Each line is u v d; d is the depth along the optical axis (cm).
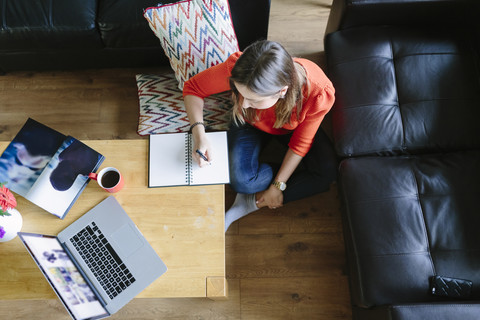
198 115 139
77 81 205
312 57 208
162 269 119
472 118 146
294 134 144
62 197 128
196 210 125
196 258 120
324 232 176
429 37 158
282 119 130
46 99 202
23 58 190
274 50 98
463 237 130
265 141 165
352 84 153
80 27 166
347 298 166
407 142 146
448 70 152
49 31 167
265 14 167
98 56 189
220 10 148
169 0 165
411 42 157
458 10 153
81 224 125
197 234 123
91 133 196
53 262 109
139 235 123
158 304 168
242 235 177
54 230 125
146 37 172
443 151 146
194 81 139
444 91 149
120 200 128
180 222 124
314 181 157
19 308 167
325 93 123
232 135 159
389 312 115
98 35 173
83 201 128
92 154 133
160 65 201
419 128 146
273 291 168
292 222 178
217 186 128
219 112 163
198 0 146
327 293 167
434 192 137
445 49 155
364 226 135
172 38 148
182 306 167
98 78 205
